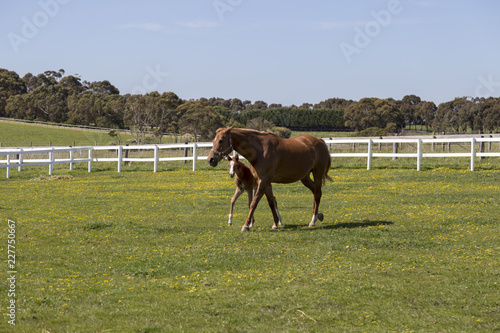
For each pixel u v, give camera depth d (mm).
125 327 5934
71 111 122875
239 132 11828
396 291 7191
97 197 18812
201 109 87500
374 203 15820
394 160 28000
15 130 93062
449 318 6188
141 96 90812
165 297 7047
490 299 6773
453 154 23359
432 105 128250
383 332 5773
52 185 23344
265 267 8594
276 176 12141
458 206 14641
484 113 100875
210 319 6223
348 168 26578
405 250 9625
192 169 29172
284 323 6109
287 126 117875
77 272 8383
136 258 9289
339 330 5855
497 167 23375
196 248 10047
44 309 6465
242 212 15023
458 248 9648
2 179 27203
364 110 107625
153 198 18406
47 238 11281
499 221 12234
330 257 9133
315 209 12844
